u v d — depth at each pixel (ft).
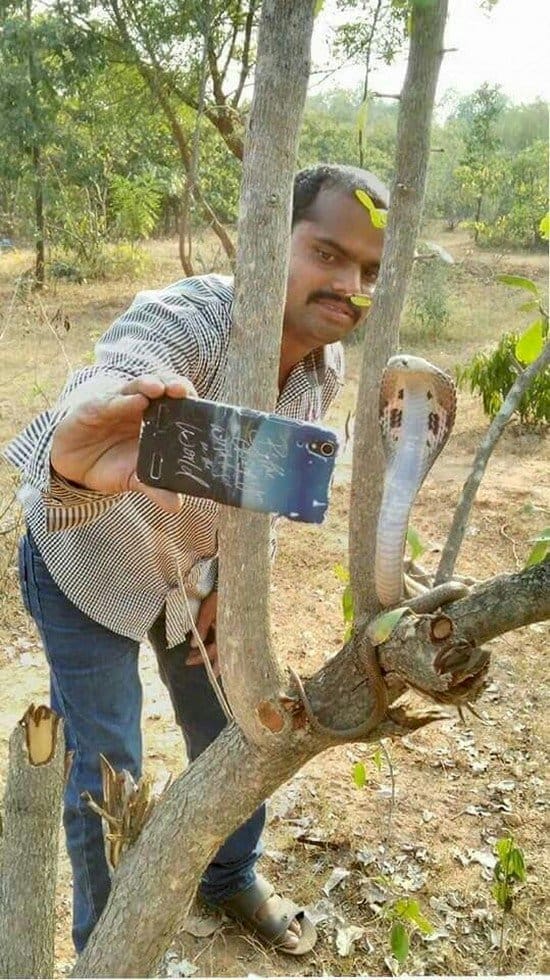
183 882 4.46
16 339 30.68
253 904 8.54
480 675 3.67
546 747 11.69
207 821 4.38
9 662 13.38
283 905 8.73
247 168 3.54
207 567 7.24
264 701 4.03
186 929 8.63
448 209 73.72
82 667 6.84
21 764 4.57
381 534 3.84
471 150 69.92
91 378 4.94
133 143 47.93
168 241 65.21
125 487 4.24
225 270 36.91
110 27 38.06
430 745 11.62
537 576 3.67
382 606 4.00
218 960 8.38
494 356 24.34
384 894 9.19
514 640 14.33
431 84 3.76
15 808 4.64
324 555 17.37
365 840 9.91
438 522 19.11
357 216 5.55
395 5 4.64
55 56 40.70
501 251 63.67
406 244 3.95
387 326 4.02
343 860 9.63
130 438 4.22
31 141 41.65
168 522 6.58
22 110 41.04
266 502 3.46
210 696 7.87
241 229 3.57
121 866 4.54
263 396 3.64
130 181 50.37
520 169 68.85
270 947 8.49
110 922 4.48
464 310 42.11
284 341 6.23
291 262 5.78
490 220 70.85
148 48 34.30
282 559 17.13
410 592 4.11
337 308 5.80
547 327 4.48
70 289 47.03
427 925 7.20
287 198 3.53
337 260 5.68
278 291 3.59
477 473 4.14
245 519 3.79
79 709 6.89
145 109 40.75
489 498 20.12
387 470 3.92
